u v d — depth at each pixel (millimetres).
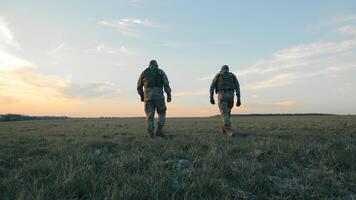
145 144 8773
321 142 8820
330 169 5797
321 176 5254
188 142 8469
